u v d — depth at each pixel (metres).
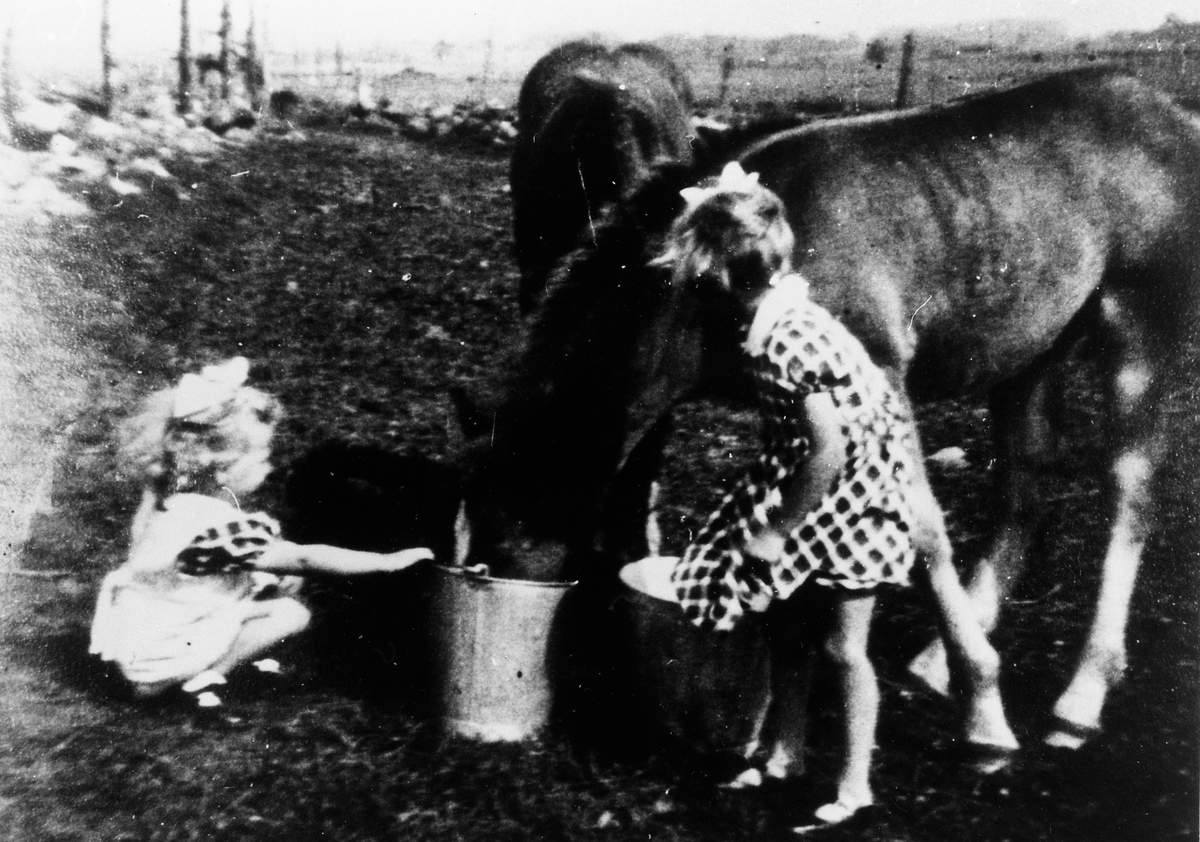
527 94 3.04
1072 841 2.56
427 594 2.84
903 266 2.65
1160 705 2.70
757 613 2.55
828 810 2.55
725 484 2.69
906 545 2.38
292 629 2.89
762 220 2.38
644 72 2.90
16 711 2.90
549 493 2.58
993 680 2.70
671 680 2.63
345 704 2.83
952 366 2.78
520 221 3.02
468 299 3.03
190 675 2.89
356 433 2.94
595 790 2.65
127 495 3.03
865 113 2.78
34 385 3.12
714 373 2.59
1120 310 2.81
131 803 2.76
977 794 2.63
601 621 2.66
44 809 2.76
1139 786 2.62
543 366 2.54
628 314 2.54
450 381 2.97
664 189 2.65
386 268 3.00
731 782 2.62
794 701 2.57
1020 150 2.72
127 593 2.94
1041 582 2.81
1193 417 2.80
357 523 2.90
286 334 3.06
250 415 3.01
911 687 2.73
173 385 3.07
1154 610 2.76
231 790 2.75
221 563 2.91
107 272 3.17
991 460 2.82
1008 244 2.71
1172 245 2.78
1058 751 2.70
